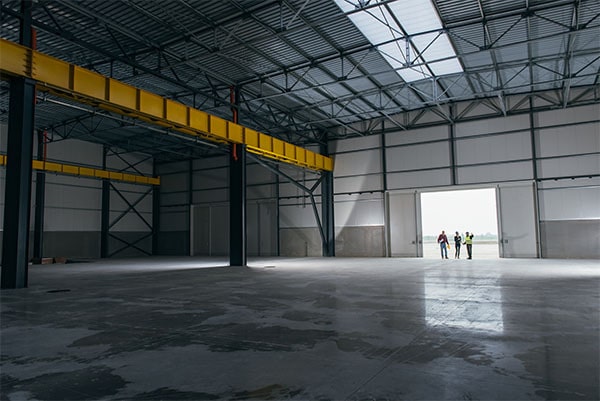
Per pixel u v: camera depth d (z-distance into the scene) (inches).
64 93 607.5
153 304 413.1
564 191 1030.4
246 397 172.7
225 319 333.4
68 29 695.7
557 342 251.0
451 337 266.2
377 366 210.2
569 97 1040.2
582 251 1005.2
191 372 205.2
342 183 1310.3
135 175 1558.8
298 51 803.4
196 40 740.7
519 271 709.3
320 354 232.4
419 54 754.2
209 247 1535.4
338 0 635.5
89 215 1417.3
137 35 705.6
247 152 1006.4
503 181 1093.1
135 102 697.6
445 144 1170.0
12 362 224.5
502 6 665.6
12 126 532.1
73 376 201.2
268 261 1099.9
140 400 171.2
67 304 418.3
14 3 605.0
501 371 199.6
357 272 739.4
